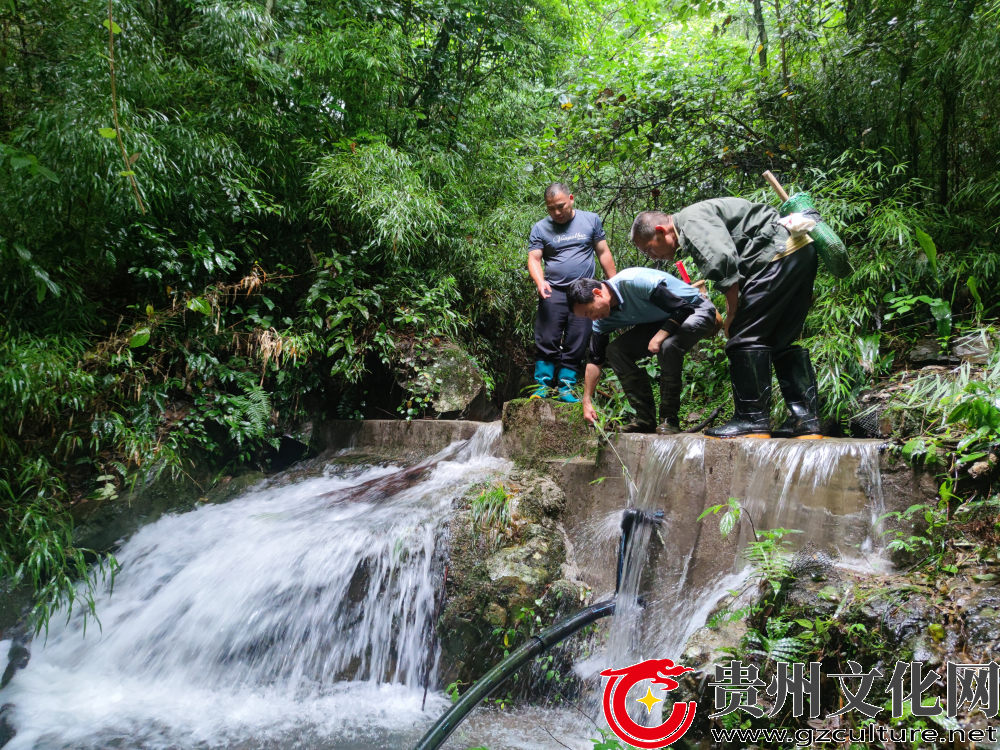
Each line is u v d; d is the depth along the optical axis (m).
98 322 4.84
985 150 4.20
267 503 4.67
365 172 5.53
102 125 4.16
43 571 3.92
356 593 3.48
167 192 4.67
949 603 2.02
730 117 5.48
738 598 2.43
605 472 3.59
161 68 4.92
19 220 4.30
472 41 7.33
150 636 3.63
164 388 4.91
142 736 2.89
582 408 3.78
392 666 3.35
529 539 3.47
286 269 5.55
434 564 3.42
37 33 4.72
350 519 3.87
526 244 6.49
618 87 5.98
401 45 6.23
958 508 2.31
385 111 6.34
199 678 3.44
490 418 6.00
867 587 2.19
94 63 4.40
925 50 4.18
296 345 5.18
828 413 3.68
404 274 6.05
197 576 3.82
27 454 4.23
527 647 2.58
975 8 3.85
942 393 2.75
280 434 5.50
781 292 3.14
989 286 3.83
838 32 5.07
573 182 6.62
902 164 4.23
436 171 6.38
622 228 6.73
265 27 5.38
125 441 4.52
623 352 3.77
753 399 3.18
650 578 3.10
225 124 5.16
